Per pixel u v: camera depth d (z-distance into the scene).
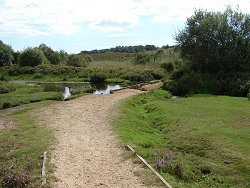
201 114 20.77
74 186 10.48
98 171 11.77
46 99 28.66
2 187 10.67
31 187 10.41
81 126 18.38
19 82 47.62
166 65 48.62
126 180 10.97
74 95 31.22
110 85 42.09
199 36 35.84
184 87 33.19
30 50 62.28
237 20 35.19
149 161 12.86
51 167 11.99
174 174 11.85
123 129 17.42
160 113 21.98
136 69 50.69
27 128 18.19
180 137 16.41
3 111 23.78
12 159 13.35
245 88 29.69
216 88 32.03
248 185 11.18
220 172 12.16
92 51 143.25
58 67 55.88
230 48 34.94
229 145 14.55
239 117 19.53
